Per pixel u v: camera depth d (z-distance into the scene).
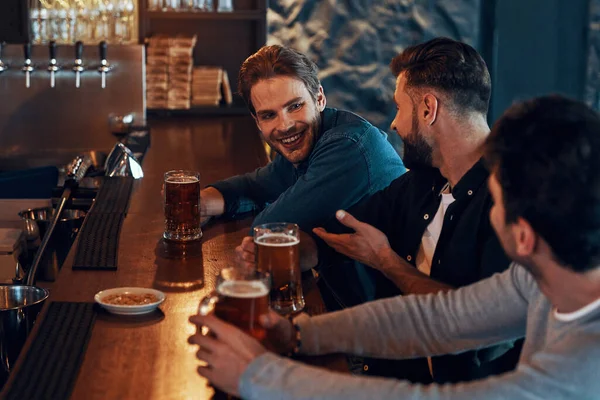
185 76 4.59
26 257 2.33
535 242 1.08
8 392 1.25
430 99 1.79
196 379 1.32
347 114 2.23
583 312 1.08
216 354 1.23
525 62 4.95
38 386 1.27
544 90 4.98
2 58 3.71
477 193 1.78
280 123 2.13
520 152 1.06
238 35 4.92
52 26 4.08
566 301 1.11
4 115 3.78
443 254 1.82
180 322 1.55
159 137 3.92
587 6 4.84
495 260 1.68
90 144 3.87
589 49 4.88
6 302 1.76
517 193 1.07
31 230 2.40
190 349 1.43
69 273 1.82
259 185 2.46
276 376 1.17
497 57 4.94
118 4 4.15
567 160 1.03
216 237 2.17
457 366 1.74
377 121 4.99
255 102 2.14
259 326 1.32
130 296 1.64
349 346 1.42
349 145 2.11
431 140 1.83
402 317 1.43
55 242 2.26
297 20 4.85
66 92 3.81
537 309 1.25
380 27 4.87
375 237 1.85
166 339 1.47
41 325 1.51
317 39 4.87
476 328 1.39
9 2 4.00
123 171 2.95
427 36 4.89
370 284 2.21
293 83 2.11
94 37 4.14
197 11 4.62
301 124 2.15
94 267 1.85
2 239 2.23
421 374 1.93
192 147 3.66
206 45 4.92
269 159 3.38
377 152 2.15
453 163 1.83
